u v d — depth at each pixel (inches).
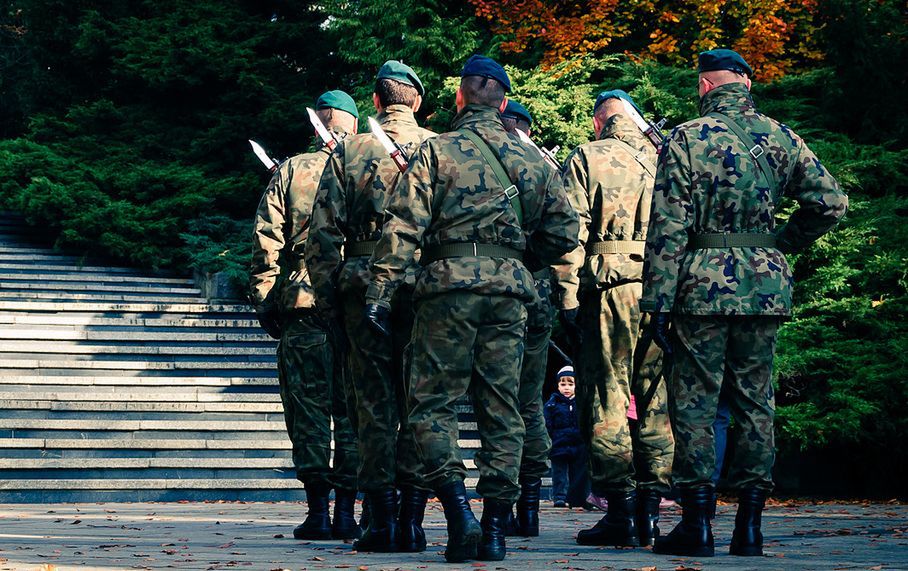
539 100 1176.2
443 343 354.3
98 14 1795.0
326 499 486.0
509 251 361.1
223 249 1510.8
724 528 562.3
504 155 365.4
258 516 670.5
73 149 1726.1
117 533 516.1
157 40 1740.9
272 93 1691.7
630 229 439.8
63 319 1247.5
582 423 443.2
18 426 924.0
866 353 999.6
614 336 435.2
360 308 398.0
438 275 354.9
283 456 954.1
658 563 342.6
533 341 485.7
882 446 1019.3
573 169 445.1
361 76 1526.8
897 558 370.3
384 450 396.5
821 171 382.6
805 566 332.2
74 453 911.0
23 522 603.8
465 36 1393.9
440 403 355.6
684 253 374.6
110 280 1498.5
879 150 1093.8
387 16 1400.1
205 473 916.6
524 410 496.1
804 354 987.9
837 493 1067.9
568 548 415.8
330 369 489.4
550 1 1374.3
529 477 499.8
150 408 989.2
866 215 1050.1
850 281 1046.4
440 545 430.9
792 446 1026.7
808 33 1282.0
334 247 402.0
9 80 2370.8
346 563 348.2
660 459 430.0
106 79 1955.0
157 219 1583.4
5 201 1632.6
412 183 359.6
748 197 373.1
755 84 1195.3
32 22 1952.5
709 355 371.2
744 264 371.6
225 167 1743.4
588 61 1252.5
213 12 1760.6
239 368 1157.1
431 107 1405.0
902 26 1161.4
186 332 1270.9
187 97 1788.9
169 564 349.1
